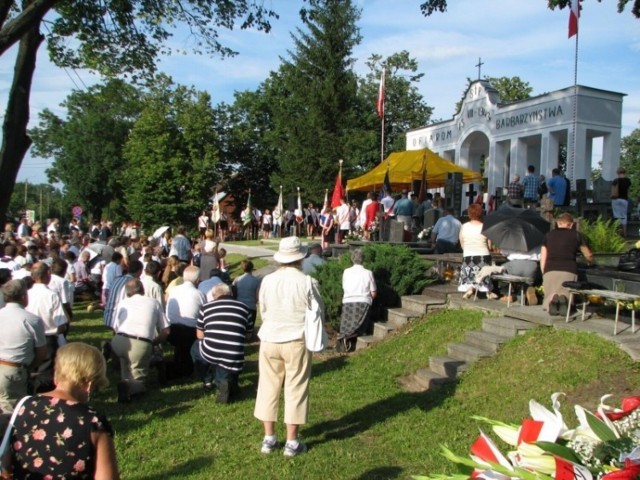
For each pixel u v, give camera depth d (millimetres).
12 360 5645
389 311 10703
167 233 20719
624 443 2006
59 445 2654
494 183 25891
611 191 18203
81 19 12641
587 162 24219
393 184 23438
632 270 8812
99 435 2734
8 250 11258
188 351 8617
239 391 7777
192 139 43781
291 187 41531
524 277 8930
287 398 5719
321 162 40344
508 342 7820
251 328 7699
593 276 8820
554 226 12078
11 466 2686
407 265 11227
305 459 5598
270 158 50781
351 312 10266
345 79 41625
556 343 7254
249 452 5805
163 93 44906
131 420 6777
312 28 41344
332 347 10688
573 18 18016
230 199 51500
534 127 23578
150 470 5422
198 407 7262
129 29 13414
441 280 11945
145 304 7680
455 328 9078
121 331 7602
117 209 58938
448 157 30281
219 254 14898
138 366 7613
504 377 7004
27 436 2680
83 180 59031
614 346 6754
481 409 6469
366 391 7719
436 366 8023
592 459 2020
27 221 32781
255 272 21000
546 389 6352
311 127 40969
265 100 50781
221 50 14086
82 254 15719
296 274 5777
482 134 27672
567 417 5645
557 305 8016
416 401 7094
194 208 42500
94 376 2879
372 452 5730
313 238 32906
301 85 41750
